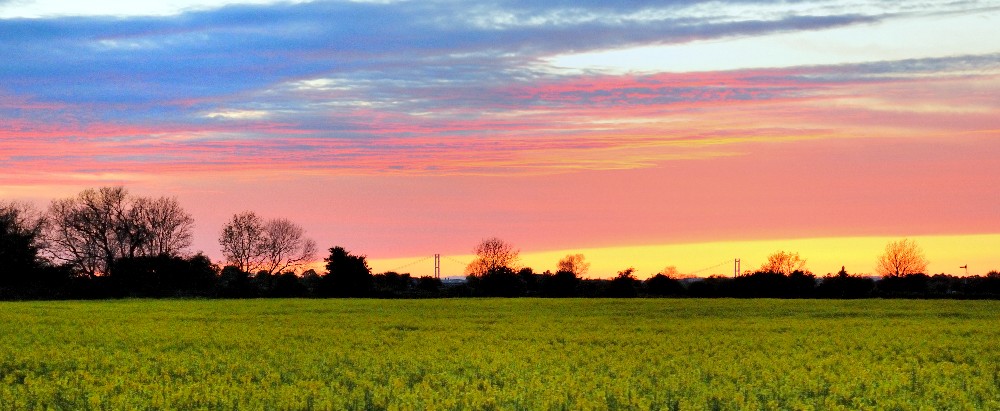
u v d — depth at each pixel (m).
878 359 26.22
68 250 83.38
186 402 17.83
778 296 78.25
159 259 84.25
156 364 23.95
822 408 18.02
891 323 39.88
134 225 85.25
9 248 81.56
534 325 38.38
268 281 88.12
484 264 97.88
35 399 17.97
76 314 46.44
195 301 65.19
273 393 18.80
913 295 75.19
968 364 25.27
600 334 33.44
